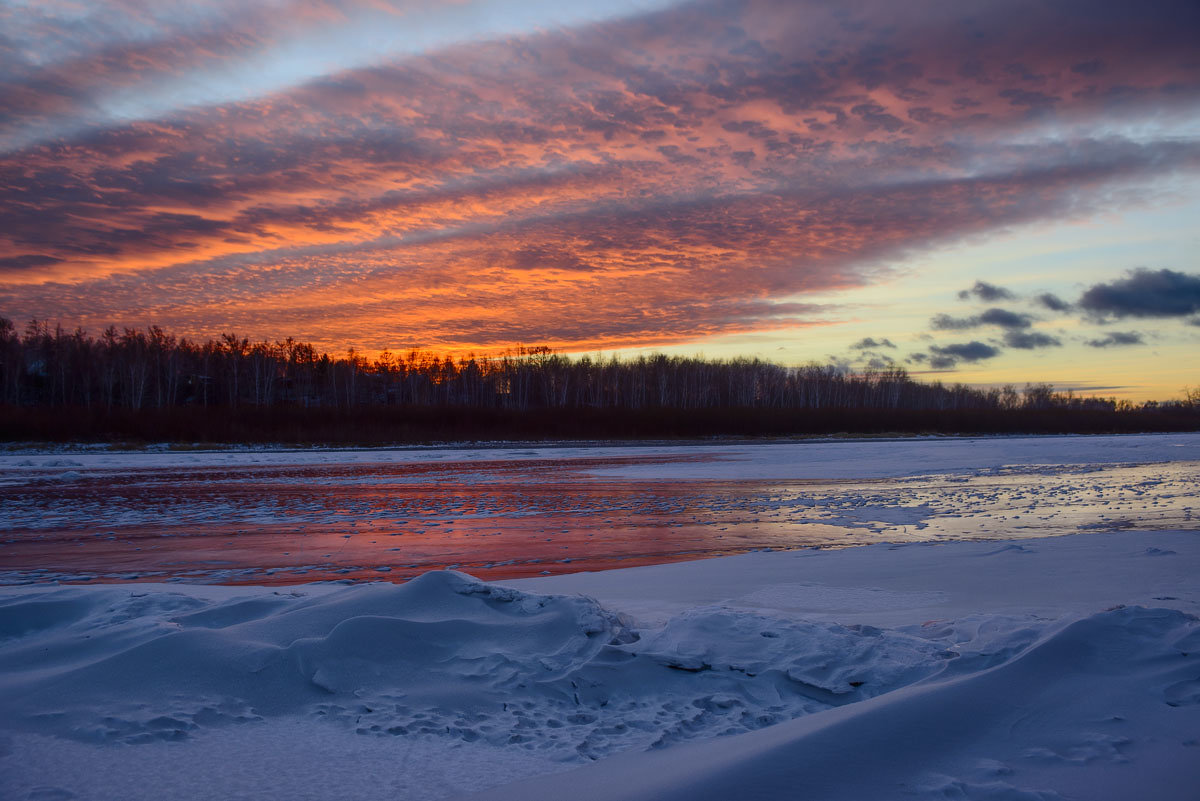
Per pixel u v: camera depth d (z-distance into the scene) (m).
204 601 5.42
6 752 3.12
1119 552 8.78
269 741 3.34
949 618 5.63
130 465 25.55
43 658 4.19
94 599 5.47
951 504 15.22
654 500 16.19
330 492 17.84
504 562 9.36
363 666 4.05
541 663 4.17
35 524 12.78
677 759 3.07
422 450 34.38
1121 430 67.62
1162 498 16.17
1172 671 3.49
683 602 6.54
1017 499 16.06
